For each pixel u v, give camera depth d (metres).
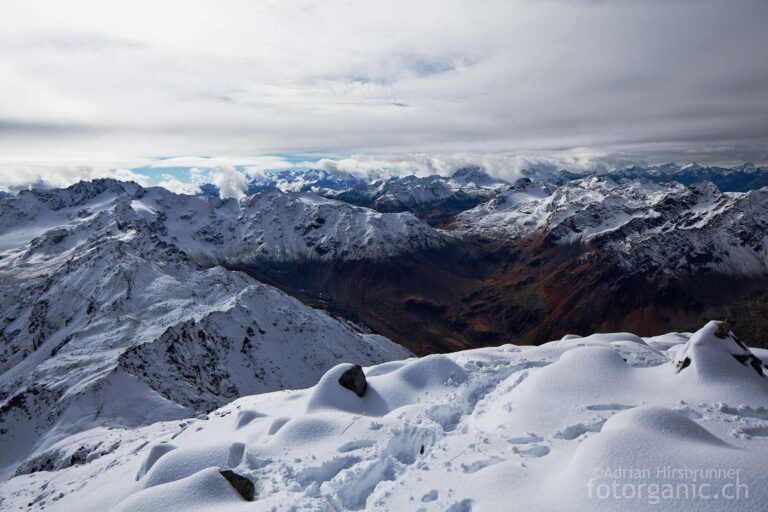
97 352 126.81
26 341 169.50
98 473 36.03
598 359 22.50
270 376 149.88
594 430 17.05
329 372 27.30
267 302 186.88
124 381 98.81
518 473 13.84
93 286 183.00
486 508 12.30
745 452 12.59
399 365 33.28
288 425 20.70
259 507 14.38
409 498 14.02
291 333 176.12
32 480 47.47
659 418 14.40
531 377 22.33
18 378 125.69
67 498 25.09
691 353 21.09
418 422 20.50
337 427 20.06
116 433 68.88
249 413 28.47
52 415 90.00
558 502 11.78
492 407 21.36
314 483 15.68
